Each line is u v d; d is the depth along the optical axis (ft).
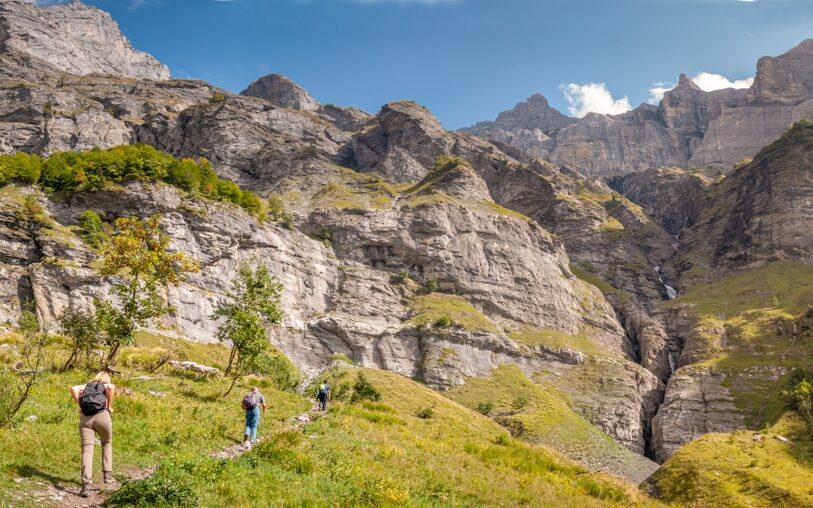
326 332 581.12
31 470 52.24
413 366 581.53
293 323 571.69
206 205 554.87
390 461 89.45
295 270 611.06
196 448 73.92
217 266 528.22
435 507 70.13
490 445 128.47
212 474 59.88
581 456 439.63
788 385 555.69
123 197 512.22
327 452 83.76
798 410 438.81
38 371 104.37
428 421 159.02
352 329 581.94
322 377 352.90
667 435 570.87
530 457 121.60
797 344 638.12
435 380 557.74
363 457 86.89
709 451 293.64
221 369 195.00
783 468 274.16
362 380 355.15
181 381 130.72
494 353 611.06
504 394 549.95
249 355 145.28
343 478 72.90
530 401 533.14
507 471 104.83
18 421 64.54
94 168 526.57
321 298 629.51
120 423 73.77
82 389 52.70
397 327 602.85
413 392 405.80
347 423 116.06
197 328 463.42
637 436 577.84
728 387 593.42
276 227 632.38
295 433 88.79
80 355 132.57
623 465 440.04
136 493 49.83
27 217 460.96
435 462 96.12
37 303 408.87
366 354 573.74
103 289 425.69
